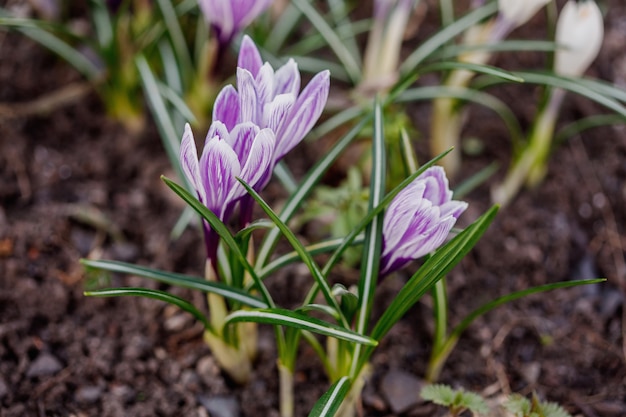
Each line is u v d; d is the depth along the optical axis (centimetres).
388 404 62
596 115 77
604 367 64
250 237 55
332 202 65
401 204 51
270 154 49
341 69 73
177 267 67
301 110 50
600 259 70
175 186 49
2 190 69
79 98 75
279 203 70
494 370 64
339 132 73
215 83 70
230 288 55
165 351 63
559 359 64
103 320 64
